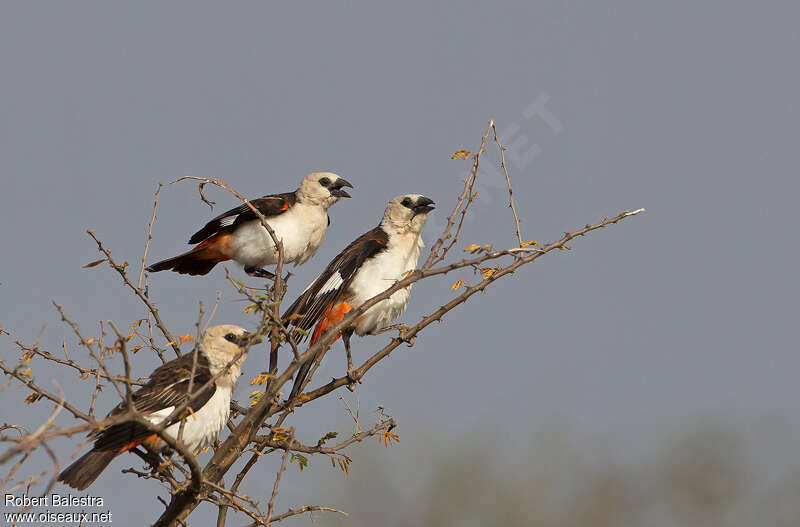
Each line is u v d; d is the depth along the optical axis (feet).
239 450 29.40
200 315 25.80
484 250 30.19
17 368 25.29
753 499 73.92
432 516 68.18
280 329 28.02
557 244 30.76
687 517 73.67
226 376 34.50
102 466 29.78
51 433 19.83
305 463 29.60
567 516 71.77
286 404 31.81
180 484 27.73
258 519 28.27
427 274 30.81
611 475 73.92
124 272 32.27
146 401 32.37
